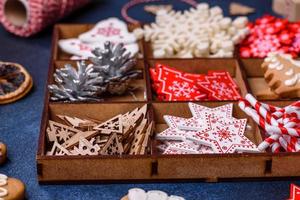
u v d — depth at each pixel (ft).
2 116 2.51
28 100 2.61
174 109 2.37
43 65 2.92
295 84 2.43
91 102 2.35
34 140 2.37
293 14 3.18
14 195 1.99
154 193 2.02
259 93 2.57
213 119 2.31
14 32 3.20
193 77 2.60
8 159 2.26
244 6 3.53
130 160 2.07
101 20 3.39
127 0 3.64
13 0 3.24
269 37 2.88
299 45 2.81
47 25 3.23
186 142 2.23
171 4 3.57
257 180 2.15
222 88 2.56
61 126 2.23
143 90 2.65
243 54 2.83
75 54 2.86
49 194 2.08
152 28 3.01
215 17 3.05
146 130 2.22
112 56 2.53
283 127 2.14
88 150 2.13
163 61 2.69
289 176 2.14
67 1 3.23
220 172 2.11
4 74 2.66
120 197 2.07
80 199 2.06
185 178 2.12
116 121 2.27
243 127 2.30
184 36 2.90
